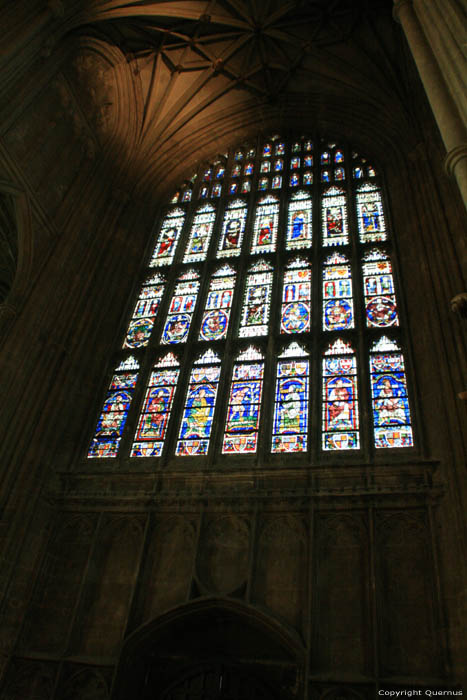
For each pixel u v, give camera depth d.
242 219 17.94
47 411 12.75
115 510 11.62
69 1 13.66
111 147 18.19
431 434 11.09
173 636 10.34
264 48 19.14
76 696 9.44
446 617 8.80
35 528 11.48
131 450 12.84
